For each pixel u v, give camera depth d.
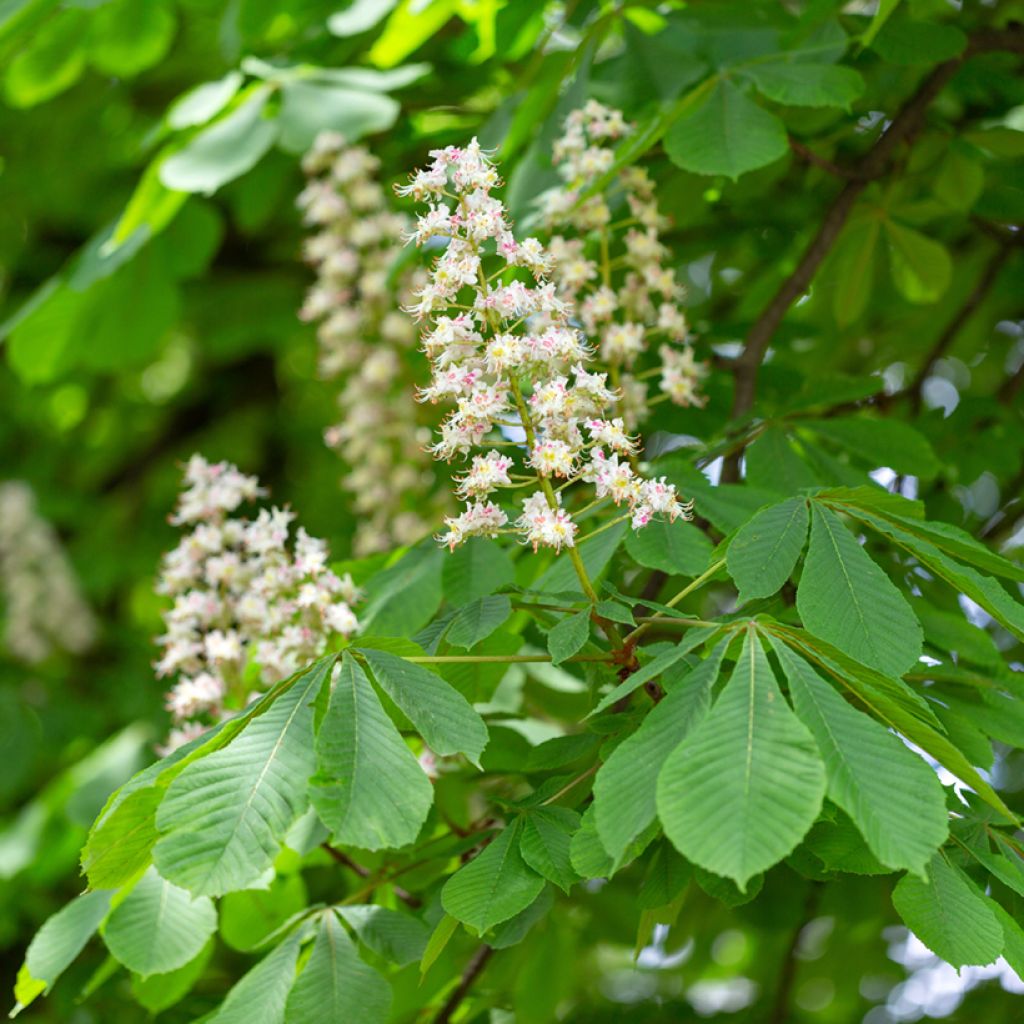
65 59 4.55
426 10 4.29
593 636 2.51
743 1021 5.08
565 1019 4.74
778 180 4.61
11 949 5.70
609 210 3.65
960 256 5.43
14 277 7.21
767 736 1.65
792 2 5.02
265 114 4.20
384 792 1.79
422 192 2.17
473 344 2.15
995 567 2.08
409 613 3.05
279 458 7.70
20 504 6.71
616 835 1.68
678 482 2.89
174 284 5.03
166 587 3.24
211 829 1.77
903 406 4.79
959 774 1.83
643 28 4.09
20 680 6.70
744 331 4.47
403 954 2.45
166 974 3.17
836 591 1.95
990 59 4.20
